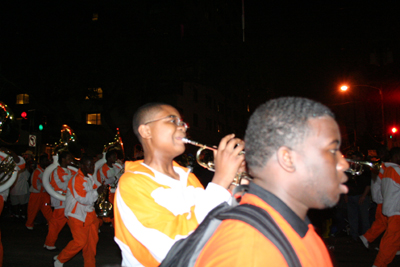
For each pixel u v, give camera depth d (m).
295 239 0.96
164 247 1.60
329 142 0.99
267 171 1.05
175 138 2.04
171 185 1.90
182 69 16.72
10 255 6.47
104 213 5.37
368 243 6.84
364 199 7.18
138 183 1.83
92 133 22.52
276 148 1.01
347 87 20.44
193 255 1.01
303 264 0.93
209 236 1.03
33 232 8.80
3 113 5.30
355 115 22.72
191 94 27.39
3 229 9.23
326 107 1.06
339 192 1.03
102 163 7.81
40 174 9.12
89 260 4.95
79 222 4.85
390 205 4.92
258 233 0.90
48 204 9.23
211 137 31.73
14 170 4.57
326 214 7.01
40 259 6.21
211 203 1.66
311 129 0.99
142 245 1.72
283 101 1.06
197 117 28.48
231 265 0.87
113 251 6.81
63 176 6.83
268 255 0.87
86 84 16.03
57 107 18.58
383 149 6.36
